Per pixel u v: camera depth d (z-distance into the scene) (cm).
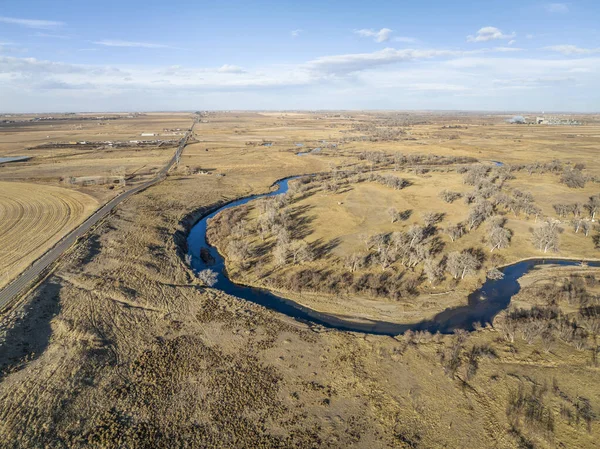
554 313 5166
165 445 3253
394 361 4325
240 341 4712
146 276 6294
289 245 7256
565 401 3628
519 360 4247
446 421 3488
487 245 7562
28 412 3488
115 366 4194
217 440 3319
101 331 4784
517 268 6788
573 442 3195
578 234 8038
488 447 3216
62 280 5941
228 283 6366
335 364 4294
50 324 4872
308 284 6156
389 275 6366
